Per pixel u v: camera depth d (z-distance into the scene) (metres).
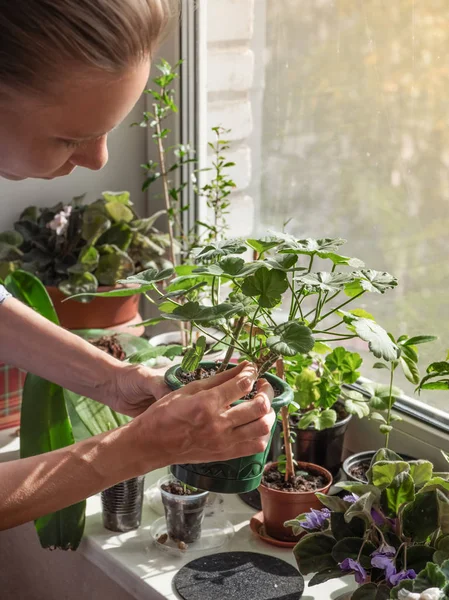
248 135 1.56
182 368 0.92
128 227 1.61
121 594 1.25
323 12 1.35
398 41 1.23
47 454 0.86
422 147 1.22
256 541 1.24
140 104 1.77
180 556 1.20
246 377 0.85
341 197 1.39
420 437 1.29
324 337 1.49
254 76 1.52
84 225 1.56
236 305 0.87
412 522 0.98
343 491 1.30
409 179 1.26
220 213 1.59
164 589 1.11
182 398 0.83
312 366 1.53
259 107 1.52
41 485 0.83
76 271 1.51
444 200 1.21
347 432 1.43
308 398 1.26
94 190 1.77
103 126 0.71
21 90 0.65
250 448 0.88
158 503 1.34
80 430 1.30
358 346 1.44
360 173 1.34
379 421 1.36
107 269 1.55
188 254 1.67
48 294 1.43
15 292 1.34
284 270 0.86
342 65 1.33
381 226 1.32
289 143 1.47
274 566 1.15
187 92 1.65
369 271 0.88
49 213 1.66
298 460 1.34
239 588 1.10
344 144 1.36
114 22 0.63
